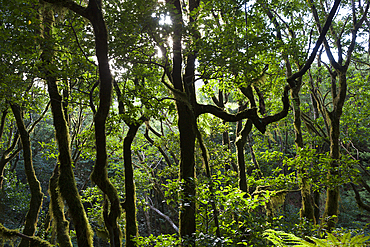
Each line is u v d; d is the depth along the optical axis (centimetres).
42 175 2050
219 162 1070
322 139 1268
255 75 673
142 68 688
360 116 1336
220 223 625
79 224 566
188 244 484
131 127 758
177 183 586
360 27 1138
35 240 617
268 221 530
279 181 823
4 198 1293
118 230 661
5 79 539
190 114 660
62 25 578
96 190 1095
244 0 690
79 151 1027
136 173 1167
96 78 742
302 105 1436
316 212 1141
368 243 215
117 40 574
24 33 470
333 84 1109
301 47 872
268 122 721
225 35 636
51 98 614
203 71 698
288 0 1016
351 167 820
